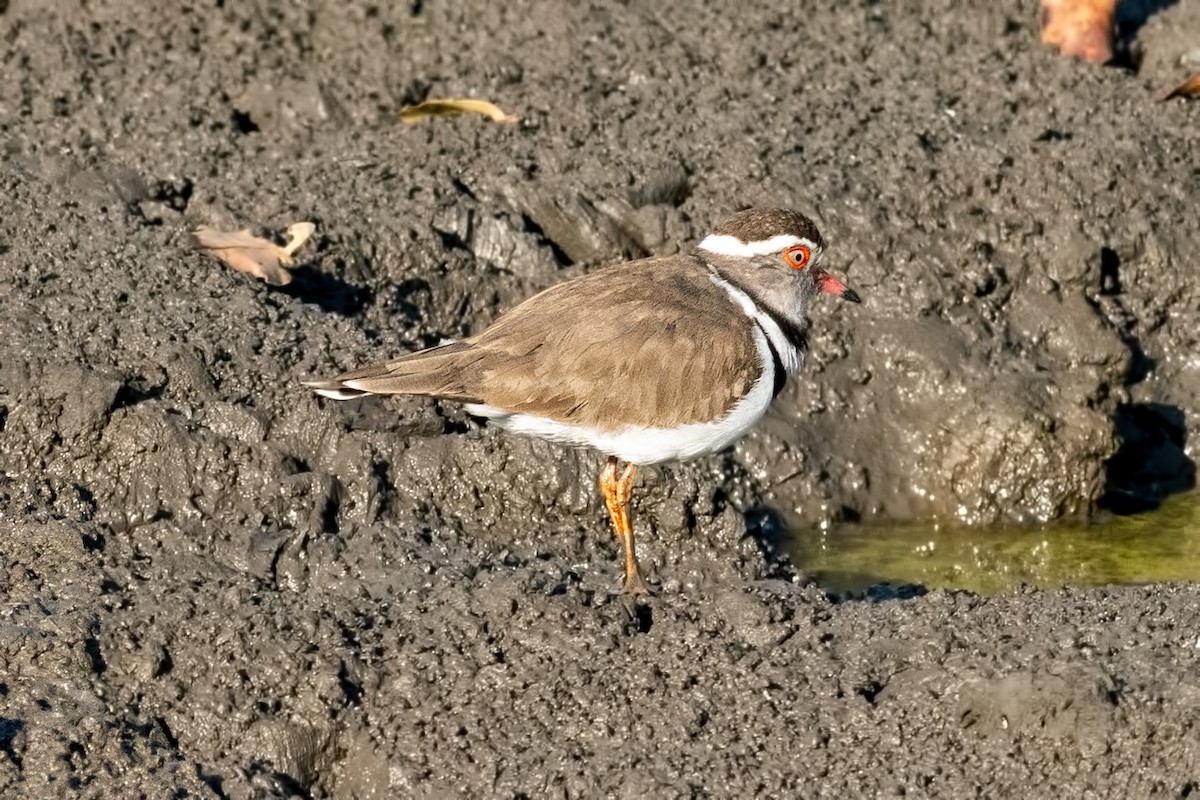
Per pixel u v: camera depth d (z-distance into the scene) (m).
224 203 16.58
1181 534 15.35
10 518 13.15
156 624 11.98
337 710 11.38
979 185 17.00
